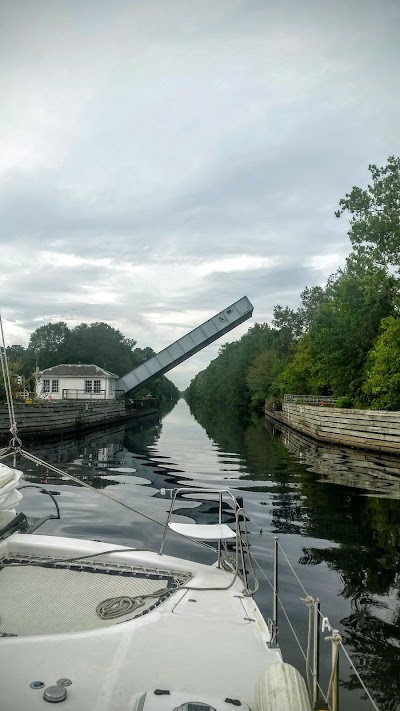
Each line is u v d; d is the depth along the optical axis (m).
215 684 2.85
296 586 6.59
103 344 90.12
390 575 7.07
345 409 26.59
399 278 33.97
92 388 49.66
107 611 3.79
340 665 4.66
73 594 4.12
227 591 4.09
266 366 68.25
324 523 10.04
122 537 8.50
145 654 3.11
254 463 19.31
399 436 21.95
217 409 89.62
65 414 31.16
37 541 4.89
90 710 2.56
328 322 37.53
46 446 23.58
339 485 14.51
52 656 3.04
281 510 11.19
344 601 6.14
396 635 5.27
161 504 11.41
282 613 5.71
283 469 17.73
